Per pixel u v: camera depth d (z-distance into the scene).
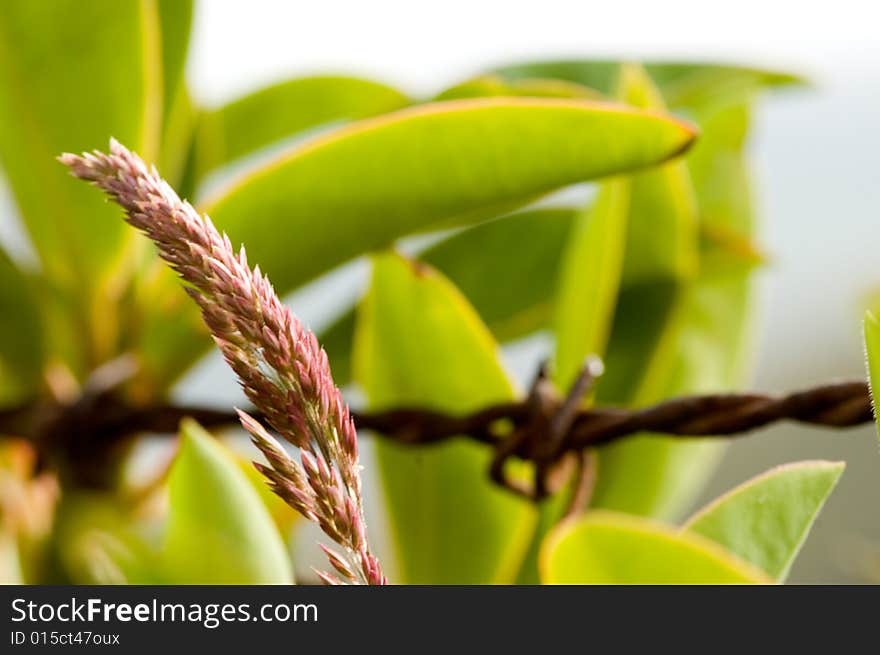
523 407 0.42
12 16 0.43
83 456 0.45
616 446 0.46
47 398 0.47
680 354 0.47
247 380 0.31
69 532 0.44
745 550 0.37
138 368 0.46
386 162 0.41
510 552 0.44
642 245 0.46
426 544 0.44
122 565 0.37
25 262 0.47
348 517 0.32
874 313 0.34
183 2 0.47
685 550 0.36
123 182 0.31
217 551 0.36
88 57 0.44
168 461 0.46
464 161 0.41
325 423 0.32
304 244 0.43
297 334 0.32
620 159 0.40
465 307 0.44
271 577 0.37
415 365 0.44
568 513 0.42
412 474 0.45
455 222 0.42
